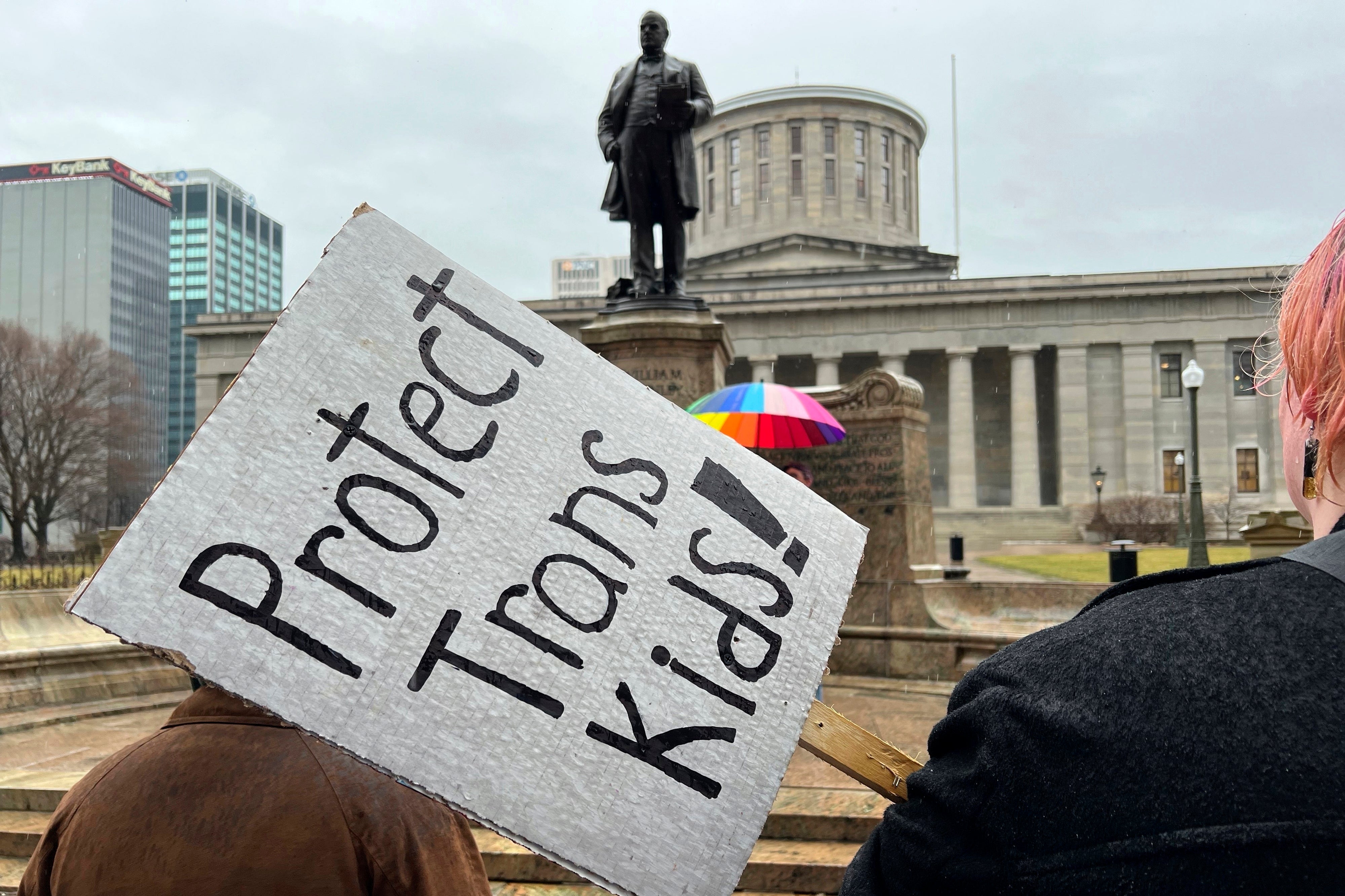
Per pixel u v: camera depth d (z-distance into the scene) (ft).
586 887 13.74
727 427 25.50
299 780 4.36
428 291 4.04
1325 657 2.50
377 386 3.84
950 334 208.33
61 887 4.39
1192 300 204.23
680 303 33.45
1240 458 202.08
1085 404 205.77
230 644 3.38
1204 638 2.62
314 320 3.82
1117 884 2.41
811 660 4.01
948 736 3.08
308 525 3.59
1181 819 2.39
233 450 3.57
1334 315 2.71
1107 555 130.52
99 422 215.92
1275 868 2.26
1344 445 2.78
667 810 3.67
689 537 4.07
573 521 3.94
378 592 3.60
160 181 603.26
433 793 3.44
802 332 210.59
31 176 469.98
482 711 3.58
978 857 2.71
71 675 26.07
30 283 460.96
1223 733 2.44
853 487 33.40
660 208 34.76
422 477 3.80
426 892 4.43
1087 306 206.80
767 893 13.75
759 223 262.06
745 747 3.83
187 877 4.21
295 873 4.25
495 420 3.98
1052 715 2.66
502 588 3.76
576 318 203.51
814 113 260.62
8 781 16.94
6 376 210.38
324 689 3.44
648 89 33.76
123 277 471.21
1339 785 2.30
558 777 3.59
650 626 3.89
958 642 29.78
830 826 14.74
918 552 33.91
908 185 273.54
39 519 210.38
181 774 4.39
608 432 4.13
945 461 220.43
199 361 229.45
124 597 3.30
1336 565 2.68
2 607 29.68
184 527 3.43
